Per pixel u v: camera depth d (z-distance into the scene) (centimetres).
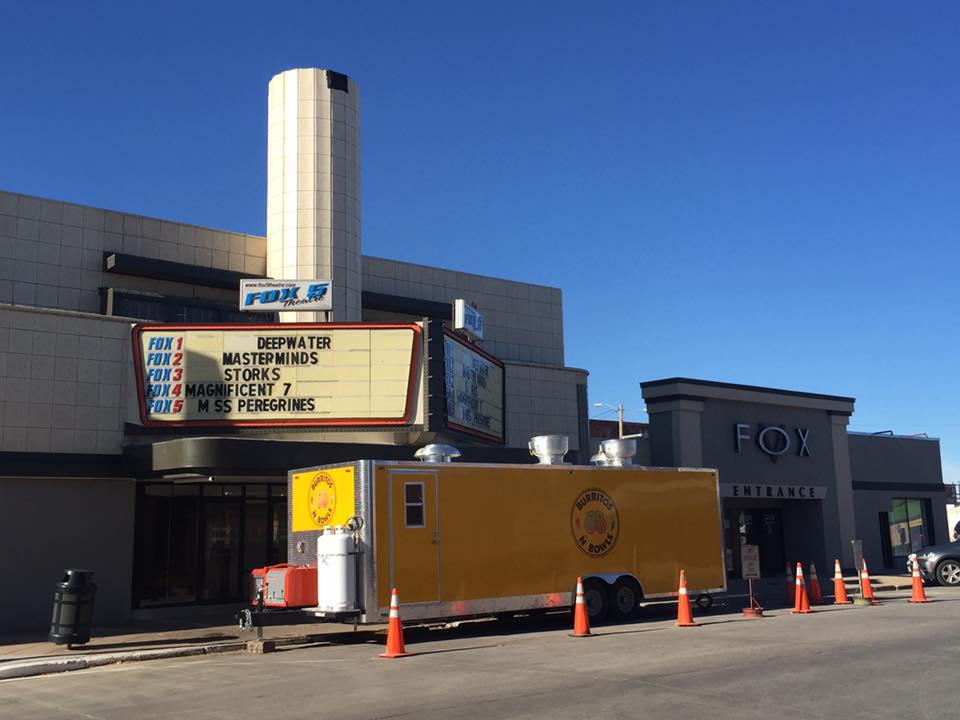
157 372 2070
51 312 1992
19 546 1908
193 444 1866
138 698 1048
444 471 1585
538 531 1678
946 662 1098
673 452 3109
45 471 1925
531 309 3086
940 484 4012
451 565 1561
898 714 821
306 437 2128
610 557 1766
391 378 2144
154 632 1748
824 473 3525
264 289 2238
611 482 1800
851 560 3506
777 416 3434
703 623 1661
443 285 2881
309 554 1598
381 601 1476
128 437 2036
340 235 2516
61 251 2258
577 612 1512
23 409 1934
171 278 2375
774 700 890
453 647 1404
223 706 963
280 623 1817
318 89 2573
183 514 2144
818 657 1155
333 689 1038
